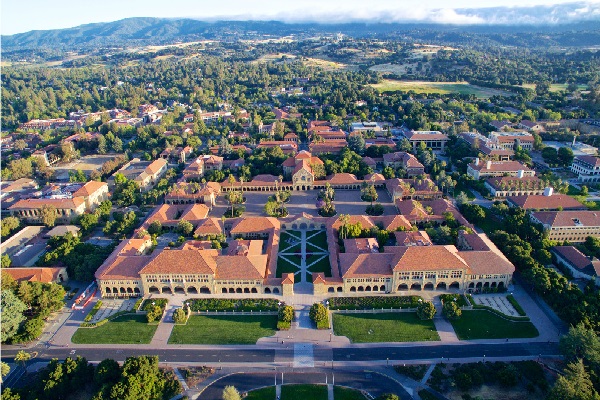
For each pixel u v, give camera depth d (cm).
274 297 19075
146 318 17788
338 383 14512
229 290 19462
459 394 13912
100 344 16475
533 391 13875
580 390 12644
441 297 18625
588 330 15062
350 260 19825
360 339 16550
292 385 14438
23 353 15112
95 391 14162
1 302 16525
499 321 17338
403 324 17325
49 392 13438
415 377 14650
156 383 14025
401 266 18888
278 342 16462
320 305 17525
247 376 14875
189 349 16162
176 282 19212
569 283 18638
